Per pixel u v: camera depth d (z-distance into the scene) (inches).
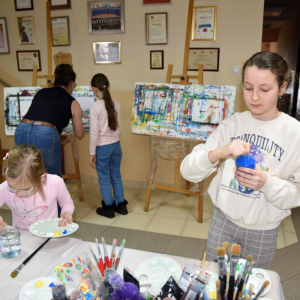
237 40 107.5
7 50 133.8
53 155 86.0
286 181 37.2
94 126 95.0
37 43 129.6
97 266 35.3
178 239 91.1
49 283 34.6
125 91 124.7
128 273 30.3
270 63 33.4
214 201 45.3
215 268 36.8
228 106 94.4
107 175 103.3
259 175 34.8
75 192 129.8
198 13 108.3
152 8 113.2
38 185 46.8
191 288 28.5
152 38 115.3
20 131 84.7
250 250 42.3
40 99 85.1
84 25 122.0
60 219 48.7
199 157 40.1
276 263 78.7
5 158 45.8
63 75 88.4
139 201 120.5
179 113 100.0
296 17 273.1
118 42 119.8
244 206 40.5
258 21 104.1
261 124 39.2
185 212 110.9
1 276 36.5
